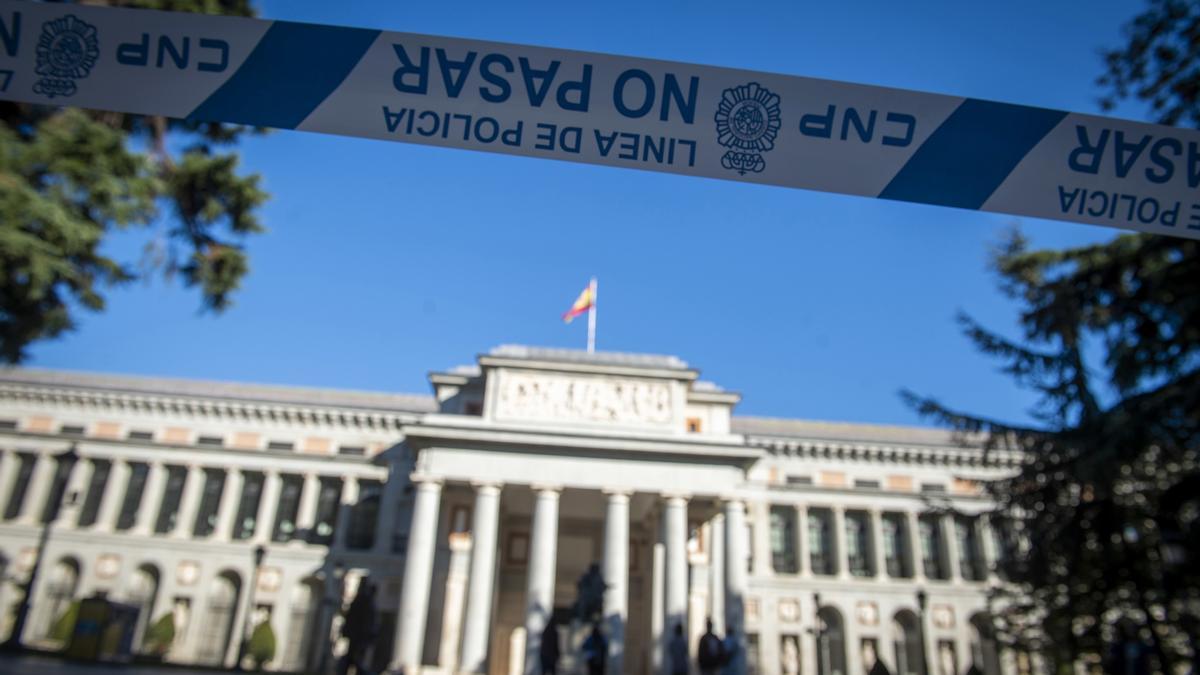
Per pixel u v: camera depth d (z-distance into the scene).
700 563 46.69
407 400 60.28
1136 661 22.02
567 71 6.69
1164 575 21.19
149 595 53.16
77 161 14.68
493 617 45.22
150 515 54.34
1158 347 20.56
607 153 6.61
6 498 54.53
